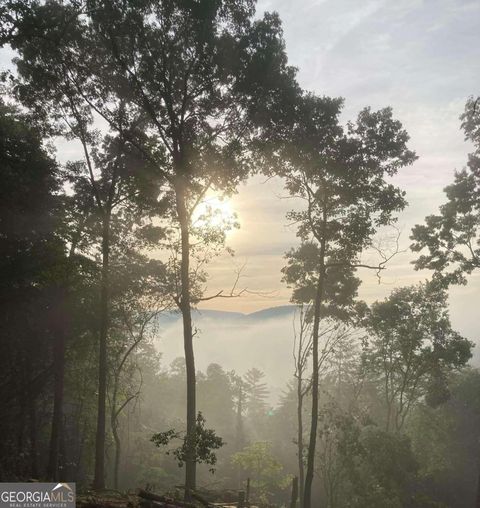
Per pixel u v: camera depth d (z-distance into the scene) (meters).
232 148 19.67
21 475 22.20
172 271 21.97
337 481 33.47
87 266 21.38
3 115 21.55
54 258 20.77
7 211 20.84
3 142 19.81
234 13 17.34
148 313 28.12
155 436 17.09
